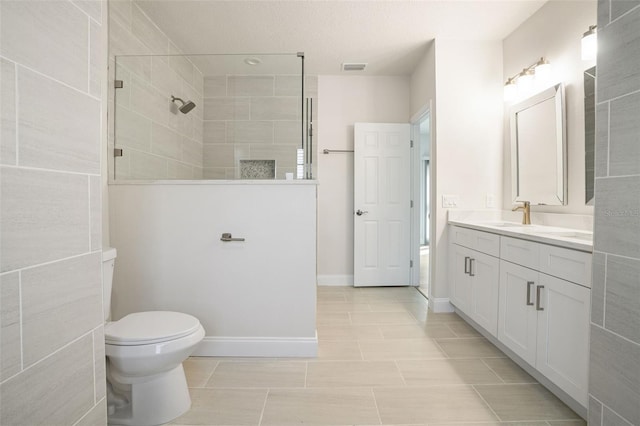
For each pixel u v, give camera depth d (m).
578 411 1.63
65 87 0.89
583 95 2.27
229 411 1.67
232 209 2.27
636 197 1.19
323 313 3.18
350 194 4.24
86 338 0.97
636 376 1.18
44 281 0.82
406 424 1.58
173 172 2.59
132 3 2.55
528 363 1.97
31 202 0.78
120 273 2.30
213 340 2.27
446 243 3.20
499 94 3.20
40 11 0.80
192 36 3.11
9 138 0.73
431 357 2.26
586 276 1.52
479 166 3.19
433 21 2.88
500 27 2.98
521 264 2.03
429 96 3.38
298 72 2.55
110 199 2.30
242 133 2.57
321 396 1.80
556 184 2.47
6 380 0.73
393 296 3.77
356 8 2.69
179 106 2.56
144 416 1.57
